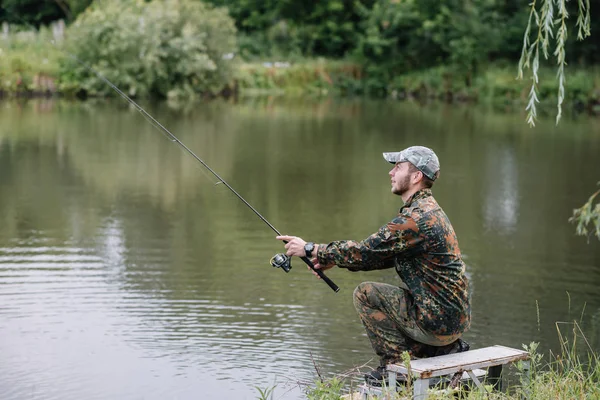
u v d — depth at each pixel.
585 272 7.95
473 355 3.95
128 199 10.94
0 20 36.53
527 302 6.98
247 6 36.19
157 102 25.91
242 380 5.20
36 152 14.77
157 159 14.44
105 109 23.08
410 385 3.82
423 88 32.06
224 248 8.47
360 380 5.21
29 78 26.53
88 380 5.11
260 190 11.87
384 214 10.32
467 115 24.08
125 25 26.83
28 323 6.13
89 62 27.03
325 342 5.91
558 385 4.09
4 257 7.91
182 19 28.17
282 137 17.91
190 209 10.41
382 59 33.25
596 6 30.92
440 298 3.89
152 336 5.94
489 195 11.84
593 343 6.01
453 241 3.92
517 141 18.06
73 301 6.64
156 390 5.06
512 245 8.98
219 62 28.91
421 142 17.64
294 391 5.07
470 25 32.19
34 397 4.90
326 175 13.27
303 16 35.66
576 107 27.86
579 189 12.43
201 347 5.74
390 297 4.00
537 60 4.52
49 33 28.52
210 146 16.25
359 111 24.66
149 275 7.45
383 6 33.59
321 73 32.56
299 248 4.09
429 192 3.98
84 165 13.55
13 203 10.52
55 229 9.16
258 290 7.09
